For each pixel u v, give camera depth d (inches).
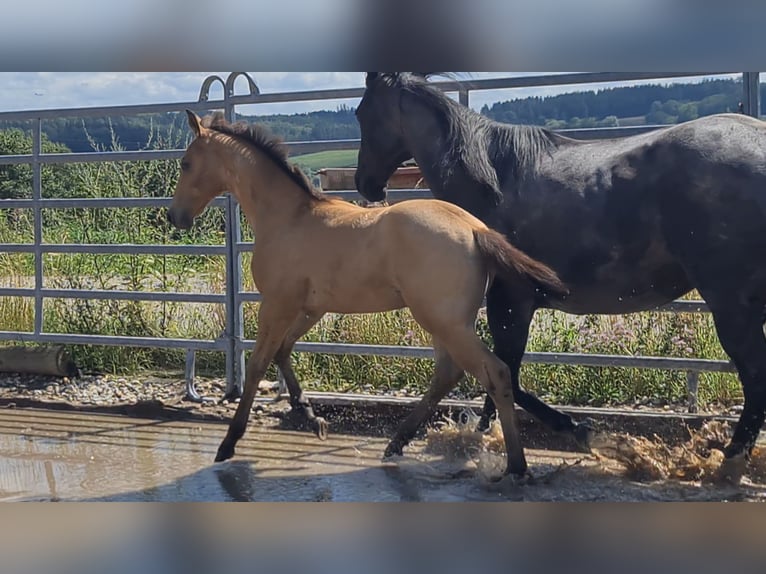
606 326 226.5
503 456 180.2
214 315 273.1
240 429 184.9
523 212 175.5
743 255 154.8
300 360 244.5
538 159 177.5
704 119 163.2
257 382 184.4
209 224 295.7
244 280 272.7
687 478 165.0
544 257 174.2
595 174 169.8
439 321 158.4
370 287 168.7
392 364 236.8
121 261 291.1
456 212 162.7
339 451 193.8
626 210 165.2
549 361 204.2
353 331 242.2
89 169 301.6
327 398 223.0
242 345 236.5
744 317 157.6
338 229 173.2
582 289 173.2
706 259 157.6
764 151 154.6
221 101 235.9
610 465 174.6
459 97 209.2
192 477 177.0
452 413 212.8
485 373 158.1
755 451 166.4
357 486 169.0
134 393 247.0
